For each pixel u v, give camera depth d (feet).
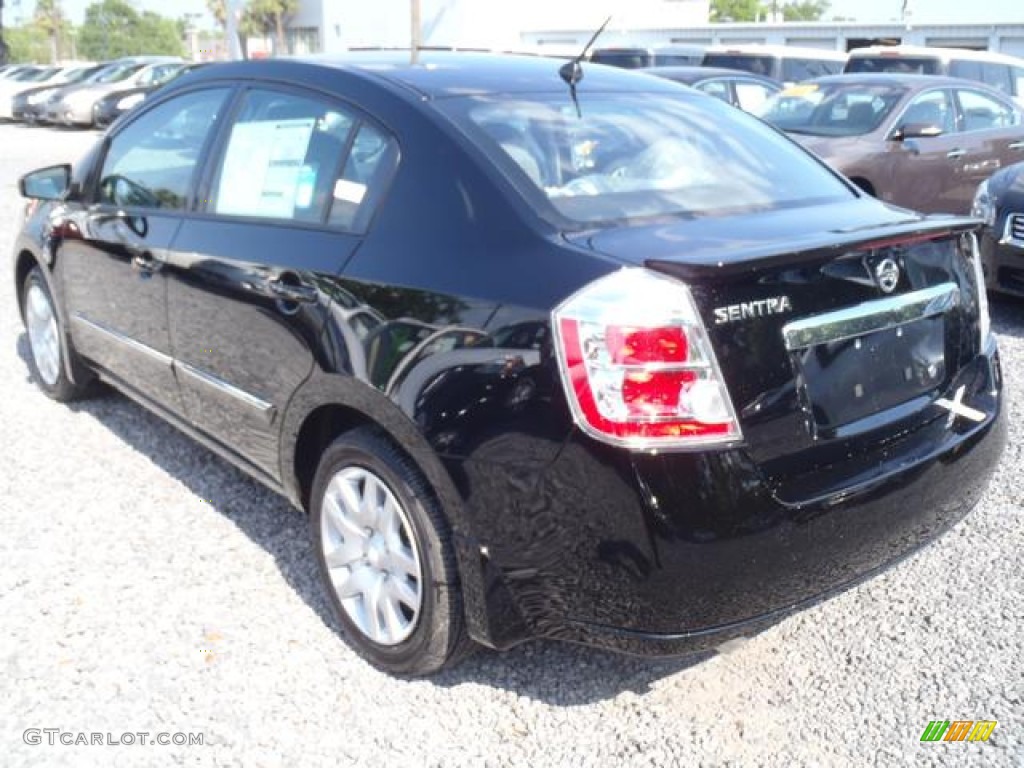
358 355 9.65
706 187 10.64
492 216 9.34
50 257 15.94
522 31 127.95
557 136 10.49
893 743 9.26
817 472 8.75
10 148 62.39
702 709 9.75
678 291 8.09
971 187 30.68
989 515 13.51
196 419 13.06
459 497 8.85
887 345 9.46
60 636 10.61
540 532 8.48
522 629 8.98
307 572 12.01
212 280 11.84
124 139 14.74
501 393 8.53
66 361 16.34
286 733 9.30
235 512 13.46
